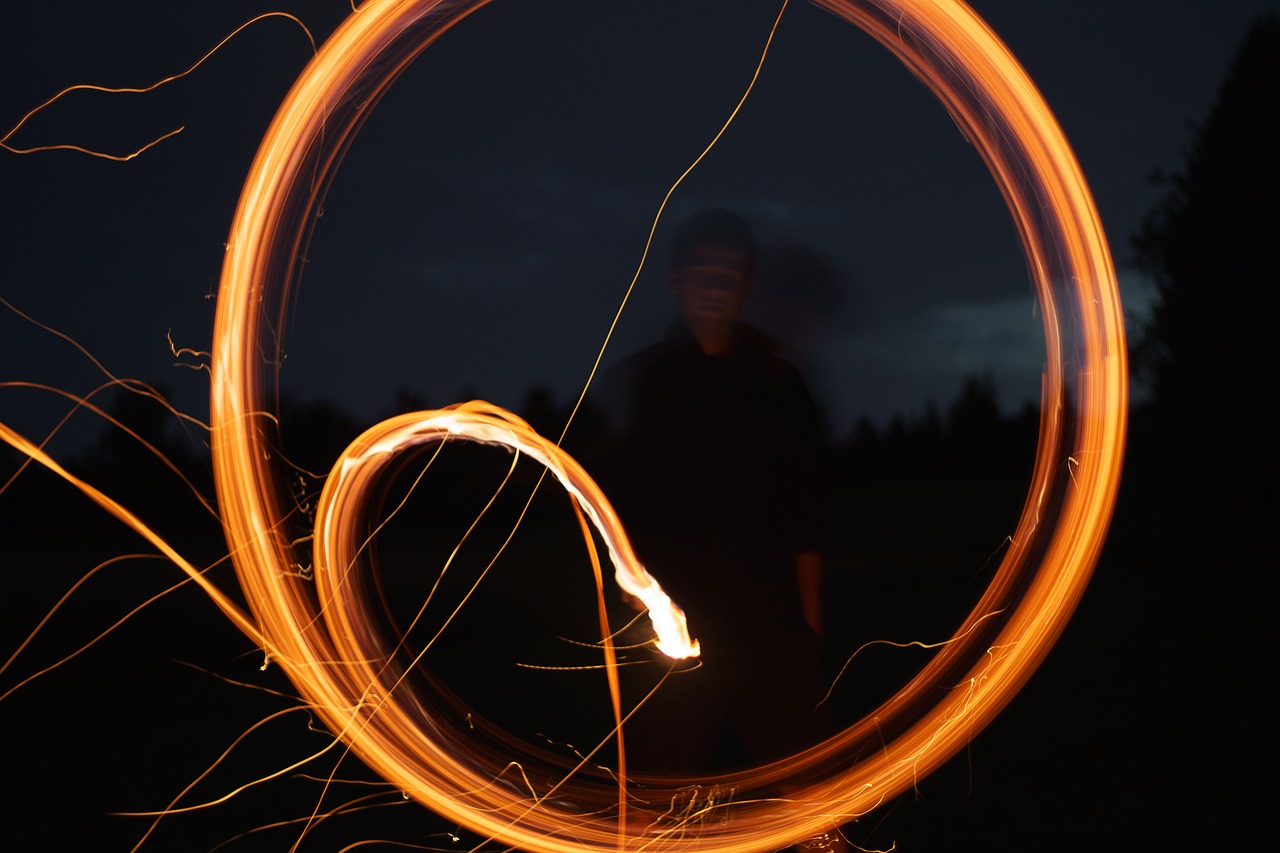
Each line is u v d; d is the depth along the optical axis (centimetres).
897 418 1223
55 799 423
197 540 741
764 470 295
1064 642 664
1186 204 1104
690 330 295
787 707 301
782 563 298
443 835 380
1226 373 1070
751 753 309
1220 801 401
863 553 1068
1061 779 426
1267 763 439
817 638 303
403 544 816
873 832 377
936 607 820
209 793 428
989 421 1215
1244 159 1065
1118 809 395
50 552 854
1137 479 1157
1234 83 1077
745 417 295
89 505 860
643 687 575
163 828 390
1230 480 1055
